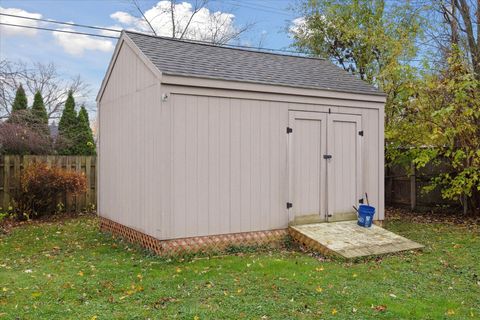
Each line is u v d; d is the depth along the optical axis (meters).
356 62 15.09
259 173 7.25
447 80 9.62
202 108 6.68
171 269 5.73
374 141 8.54
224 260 6.27
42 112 15.47
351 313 4.17
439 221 9.98
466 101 9.59
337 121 8.08
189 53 7.69
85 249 7.20
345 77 8.99
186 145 6.54
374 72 14.20
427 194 11.50
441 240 7.79
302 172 7.70
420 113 10.26
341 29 14.77
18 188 10.45
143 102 7.03
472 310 4.30
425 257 6.51
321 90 7.74
